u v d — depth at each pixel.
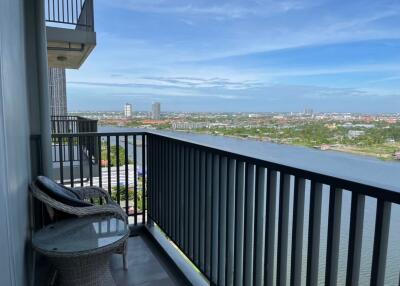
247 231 1.91
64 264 1.95
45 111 3.00
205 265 2.41
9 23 1.87
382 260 1.13
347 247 1.28
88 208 2.33
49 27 4.83
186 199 2.71
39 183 2.28
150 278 2.61
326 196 1.37
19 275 1.82
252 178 1.86
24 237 2.11
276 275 1.65
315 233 1.41
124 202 3.84
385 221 1.11
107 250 2.00
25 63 2.74
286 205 1.57
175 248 3.06
